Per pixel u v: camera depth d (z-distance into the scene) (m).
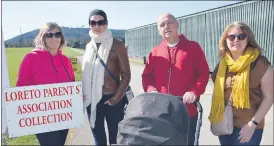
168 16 3.08
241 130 2.60
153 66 3.31
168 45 3.20
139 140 2.09
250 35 2.59
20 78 2.86
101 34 3.29
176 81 3.11
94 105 3.32
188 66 3.09
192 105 3.13
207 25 13.06
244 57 2.52
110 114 3.46
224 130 2.70
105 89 3.35
